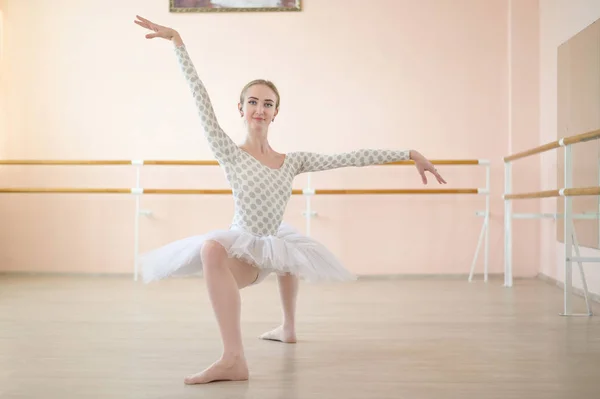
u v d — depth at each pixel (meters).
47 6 4.95
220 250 1.86
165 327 2.70
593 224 3.61
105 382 1.81
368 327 2.71
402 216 4.89
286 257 1.96
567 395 1.67
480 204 4.86
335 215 4.89
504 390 1.72
